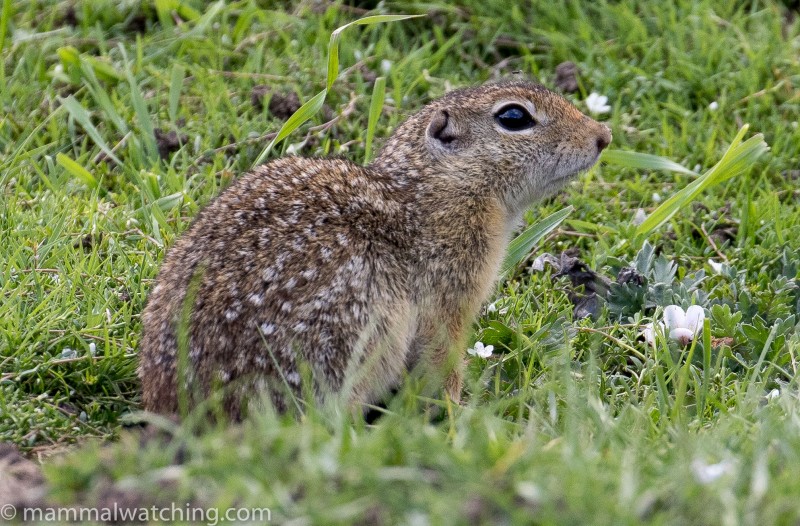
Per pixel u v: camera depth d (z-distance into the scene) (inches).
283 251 375.9
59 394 399.2
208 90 581.3
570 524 250.8
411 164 426.6
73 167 510.9
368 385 386.6
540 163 436.8
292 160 416.2
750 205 523.8
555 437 339.0
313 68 592.1
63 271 440.1
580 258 510.6
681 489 263.7
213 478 278.1
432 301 409.4
